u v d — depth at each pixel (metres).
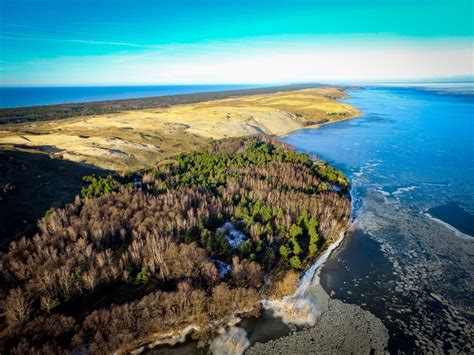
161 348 47.31
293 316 53.16
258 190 91.25
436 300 56.09
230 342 48.38
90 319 46.44
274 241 71.38
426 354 45.81
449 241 73.50
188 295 51.06
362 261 67.00
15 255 58.66
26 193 90.69
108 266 58.25
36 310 49.66
